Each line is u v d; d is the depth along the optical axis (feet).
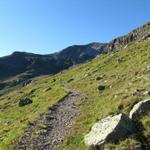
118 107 105.19
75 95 195.52
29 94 323.78
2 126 174.50
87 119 115.65
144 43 340.39
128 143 79.15
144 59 229.25
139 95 109.19
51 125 125.29
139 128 85.87
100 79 231.30
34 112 180.04
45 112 151.53
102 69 292.61
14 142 112.37
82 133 100.42
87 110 133.90
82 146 88.94
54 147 99.66
